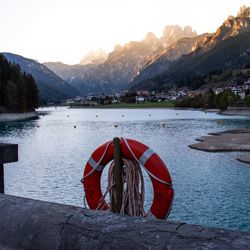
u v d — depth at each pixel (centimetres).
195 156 4281
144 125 10112
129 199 611
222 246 267
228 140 5528
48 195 2578
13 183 2973
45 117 16000
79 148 5434
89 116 16688
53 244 344
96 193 654
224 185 2770
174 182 2889
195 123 10538
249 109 15712
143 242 297
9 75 14675
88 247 323
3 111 13662
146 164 598
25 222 371
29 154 4803
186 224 304
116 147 614
